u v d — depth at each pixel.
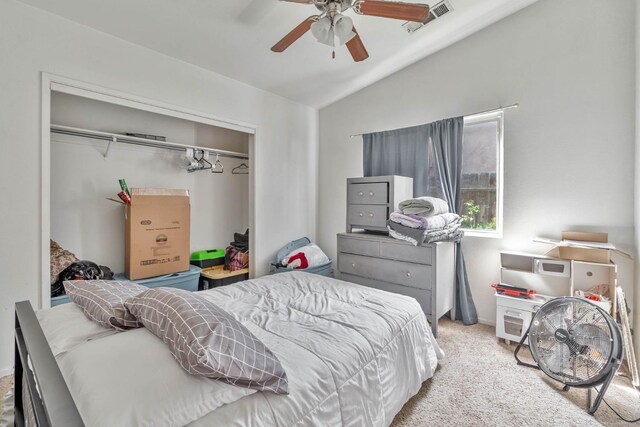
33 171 1.91
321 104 3.88
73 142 2.50
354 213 3.10
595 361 1.61
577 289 2.31
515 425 1.49
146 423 0.69
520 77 2.56
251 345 0.93
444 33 2.71
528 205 2.54
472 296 2.82
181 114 2.63
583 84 2.29
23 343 1.13
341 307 1.65
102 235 2.65
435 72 3.03
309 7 2.09
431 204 2.46
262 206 3.35
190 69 2.69
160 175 3.04
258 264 3.31
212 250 3.44
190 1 1.97
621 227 2.17
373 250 2.80
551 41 2.41
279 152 3.53
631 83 2.12
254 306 1.64
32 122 1.91
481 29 2.74
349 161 3.74
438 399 1.67
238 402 0.86
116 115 2.75
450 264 2.72
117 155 2.74
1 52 1.80
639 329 1.94
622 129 2.15
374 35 2.61
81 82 2.09
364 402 1.20
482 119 2.79
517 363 2.05
